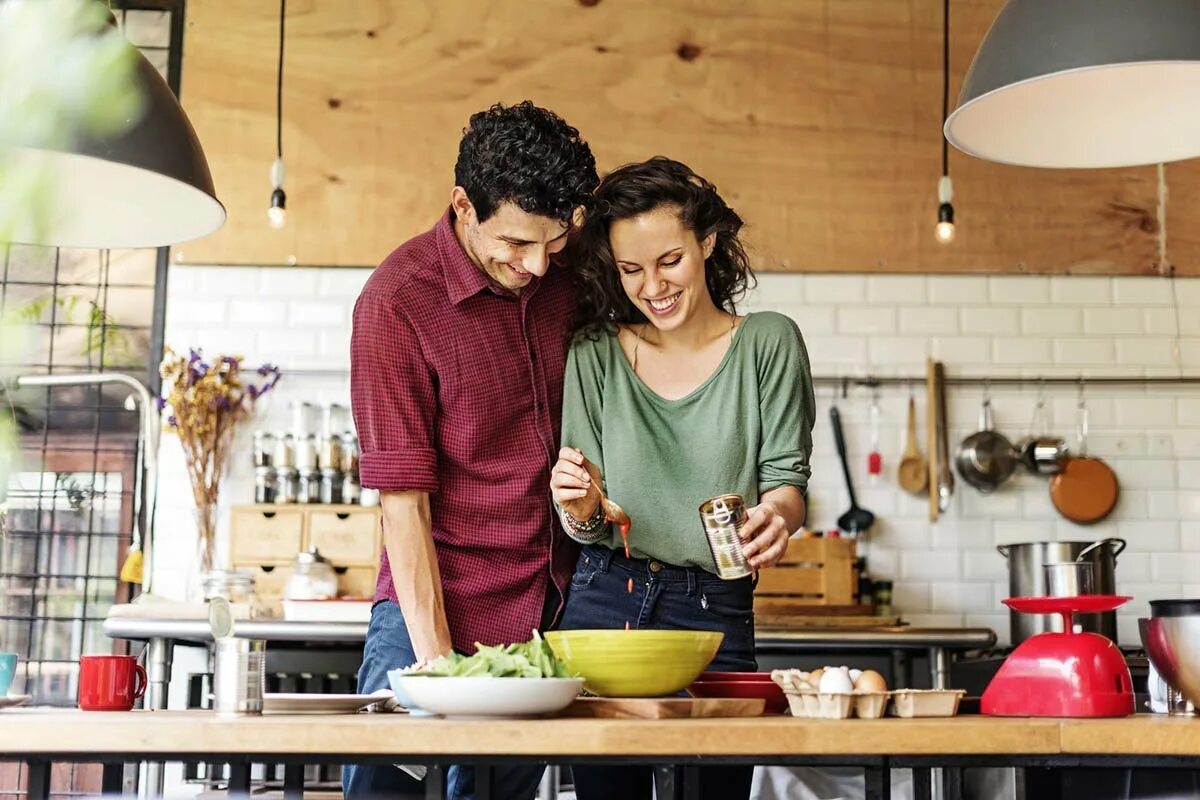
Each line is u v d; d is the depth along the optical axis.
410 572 2.26
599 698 1.86
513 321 2.41
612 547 2.32
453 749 1.60
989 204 4.93
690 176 2.29
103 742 1.61
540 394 2.44
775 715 1.89
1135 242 4.93
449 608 2.39
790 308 4.88
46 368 4.76
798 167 4.92
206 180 2.42
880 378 4.84
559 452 2.32
